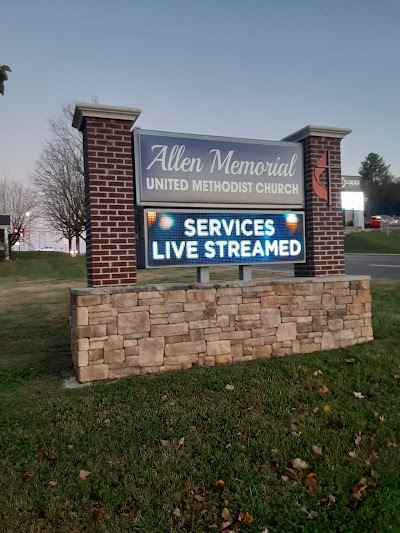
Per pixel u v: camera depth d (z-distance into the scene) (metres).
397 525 3.08
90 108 5.70
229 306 6.12
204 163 6.29
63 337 8.44
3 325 9.77
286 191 6.83
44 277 22.27
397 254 24.88
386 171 83.81
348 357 6.18
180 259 6.11
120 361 5.56
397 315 8.55
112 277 5.78
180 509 3.17
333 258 7.06
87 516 3.06
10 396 5.05
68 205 33.41
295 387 5.15
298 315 6.53
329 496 3.32
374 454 3.88
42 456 3.75
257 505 3.21
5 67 2.87
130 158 5.94
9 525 2.96
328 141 7.06
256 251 6.59
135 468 3.59
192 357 5.91
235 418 4.40
